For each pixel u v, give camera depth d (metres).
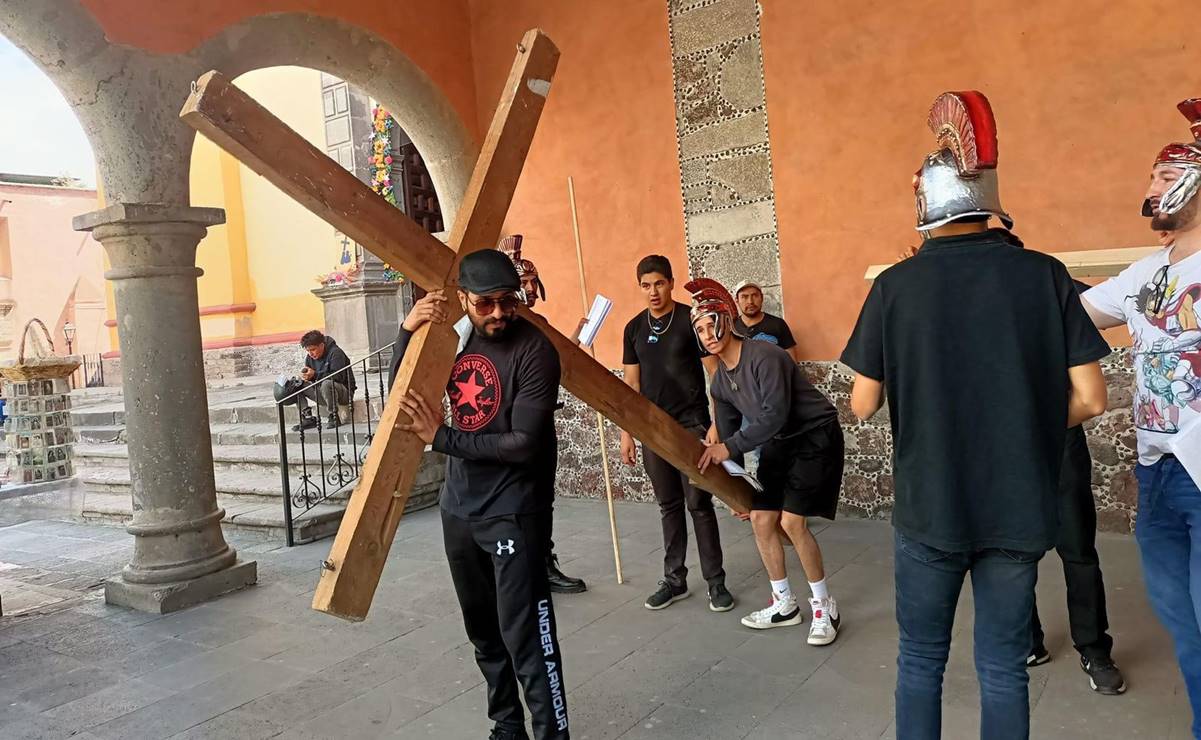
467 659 3.47
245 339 11.65
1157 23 4.32
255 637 3.93
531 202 6.67
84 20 4.13
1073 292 1.86
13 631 4.23
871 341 2.00
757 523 3.45
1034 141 4.68
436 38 6.42
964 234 1.92
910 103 5.03
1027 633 1.90
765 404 3.17
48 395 7.30
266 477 6.86
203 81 1.69
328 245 10.98
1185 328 2.11
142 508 4.57
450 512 2.40
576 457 6.58
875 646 3.29
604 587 4.26
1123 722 2.58
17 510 7.25
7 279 19.02
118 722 3.11
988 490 1.85
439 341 2.15
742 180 5.67
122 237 4.41
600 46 6.22
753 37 5.55
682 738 2.68
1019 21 4.67
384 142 8.35
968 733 2.57
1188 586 2.23
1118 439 4.55
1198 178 2.03
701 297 3.29
